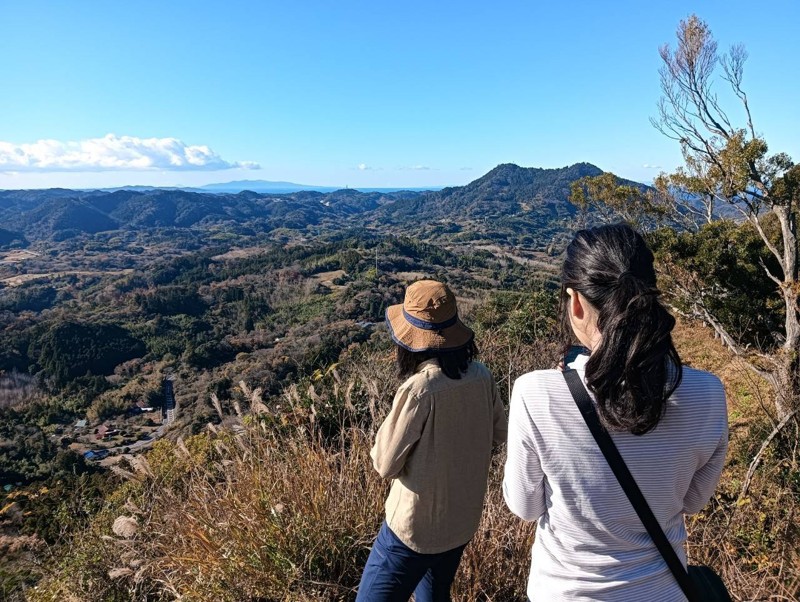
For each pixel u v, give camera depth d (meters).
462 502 1.39
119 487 3.30
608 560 0.84
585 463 0.82
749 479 3.09
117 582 2.23
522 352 3.80
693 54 8.15
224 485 2.30
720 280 10.18
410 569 1.40
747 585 1.76
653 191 13.28
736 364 8.20
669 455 0.80
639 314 0.75
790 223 7.27
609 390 0.76
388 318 1.46
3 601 2.39
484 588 1.78
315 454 2.22
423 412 1.30
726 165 7.77
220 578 1.83
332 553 1.87
